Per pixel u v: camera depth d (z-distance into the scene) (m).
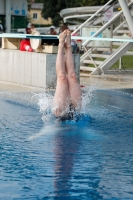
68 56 11.38
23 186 6.77
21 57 18.95
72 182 6.97
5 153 8.59
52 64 17.92
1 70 20.08
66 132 10.42
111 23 25.03
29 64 18.56
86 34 26.14
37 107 13.47
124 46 24.70
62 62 11.35
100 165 7.90
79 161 8.12
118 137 10.06
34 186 6.78
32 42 18.77
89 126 11.09
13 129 10.64
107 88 18.25
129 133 10.46
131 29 24.78
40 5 121.75
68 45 11.27
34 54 18.31
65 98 11.49
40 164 7.90
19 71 19.09
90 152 8.76
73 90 11.52
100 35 24.95
